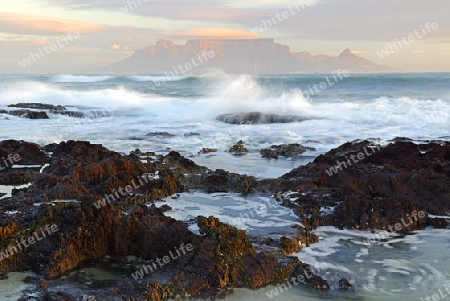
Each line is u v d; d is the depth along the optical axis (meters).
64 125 27.06
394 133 22.64
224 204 12.20
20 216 9.71
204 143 21.42
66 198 11.30
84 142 17.20
